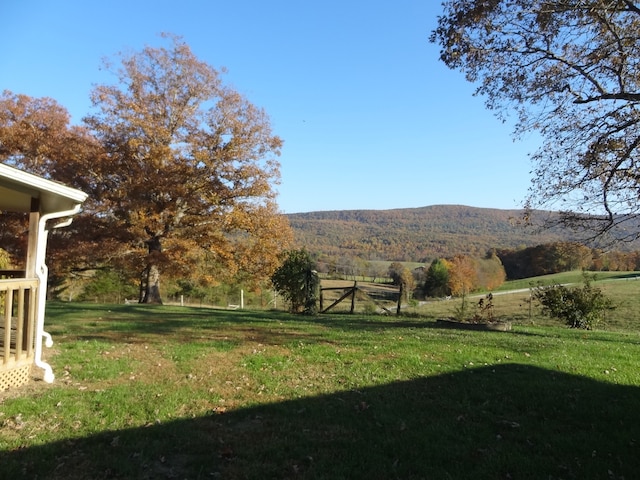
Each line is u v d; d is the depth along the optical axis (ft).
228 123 73.67
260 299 102.58
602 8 33.06
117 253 68.33
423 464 13.01
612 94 36.76
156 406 17.21
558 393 20.07
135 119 69.31
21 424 15.11
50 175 74.43
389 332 37.29
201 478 12.00
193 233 72.08
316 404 18.10
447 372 23.50
